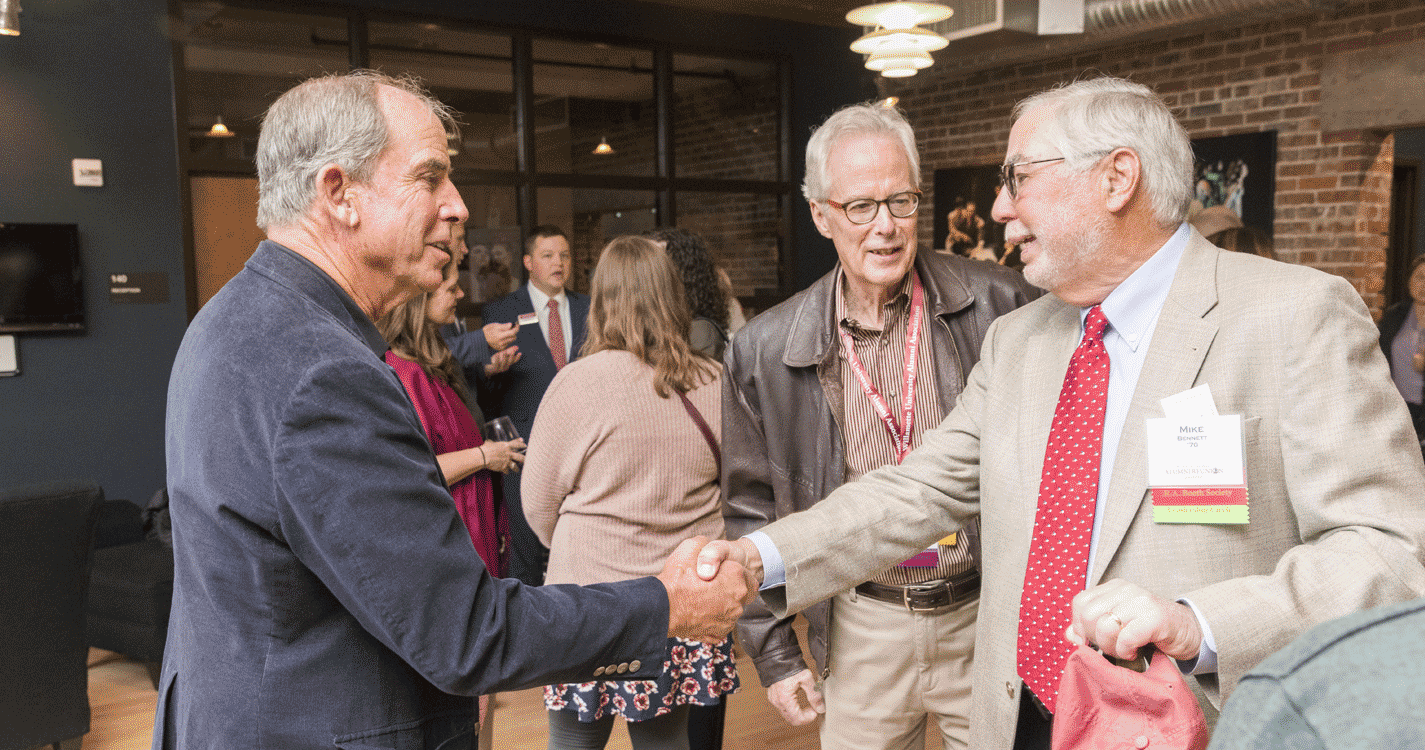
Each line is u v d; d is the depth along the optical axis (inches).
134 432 195.6
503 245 239.8
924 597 66.6
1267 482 42.9
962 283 70.1
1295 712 18.9
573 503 83.0
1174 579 44.0
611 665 45.1
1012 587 50.6
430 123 45.4
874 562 56.4
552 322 177.5
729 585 50.9
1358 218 204.7
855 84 288.5
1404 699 17.7
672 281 85.1
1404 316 158.1
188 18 196.7
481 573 41.3
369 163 43.0
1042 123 46.5
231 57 203.0
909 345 69.4
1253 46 217.3
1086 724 37.6
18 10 166.6
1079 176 44.9
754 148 276.2
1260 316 43.0
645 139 259.1
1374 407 40.4
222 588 39.3
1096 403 47.9
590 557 81.7
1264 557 43.1
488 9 230.4
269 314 40.7
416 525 39.3
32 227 181.3
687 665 84.4
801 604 54.9
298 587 39.4
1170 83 232.5
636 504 81.4
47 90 183.5
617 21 248.4
